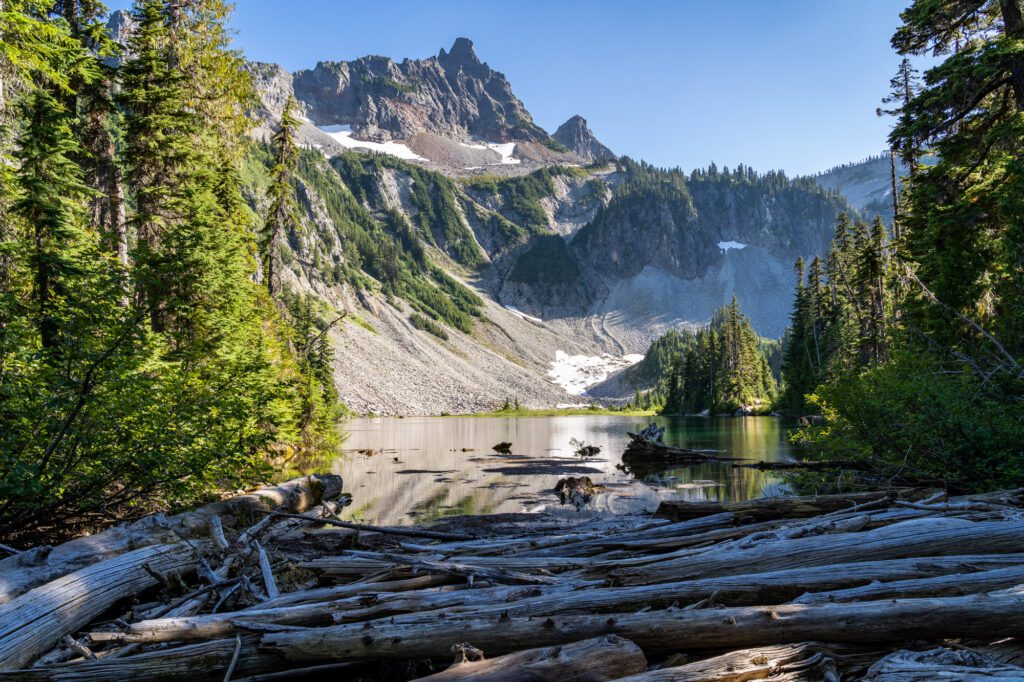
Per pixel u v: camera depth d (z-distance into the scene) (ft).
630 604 13.66
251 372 33.40
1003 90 62.44
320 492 39.47
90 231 53.78
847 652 12.15
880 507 23.72
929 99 60.95
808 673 11.33
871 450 39.14
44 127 44.34
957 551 16.47
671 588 14.14
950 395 34.50
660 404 510.58
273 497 33.01
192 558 19.51
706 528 23.20
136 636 12.69
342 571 18.53
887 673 10.84
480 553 21.61
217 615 13.65
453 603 14.25
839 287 210.38
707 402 325.62
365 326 581.94
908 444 36.76
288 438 70.69
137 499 27.02
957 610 12.18
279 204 90.84
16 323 23.72
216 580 17.54
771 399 304.09
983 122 64.18
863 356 148.25
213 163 68.85
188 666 11.80
